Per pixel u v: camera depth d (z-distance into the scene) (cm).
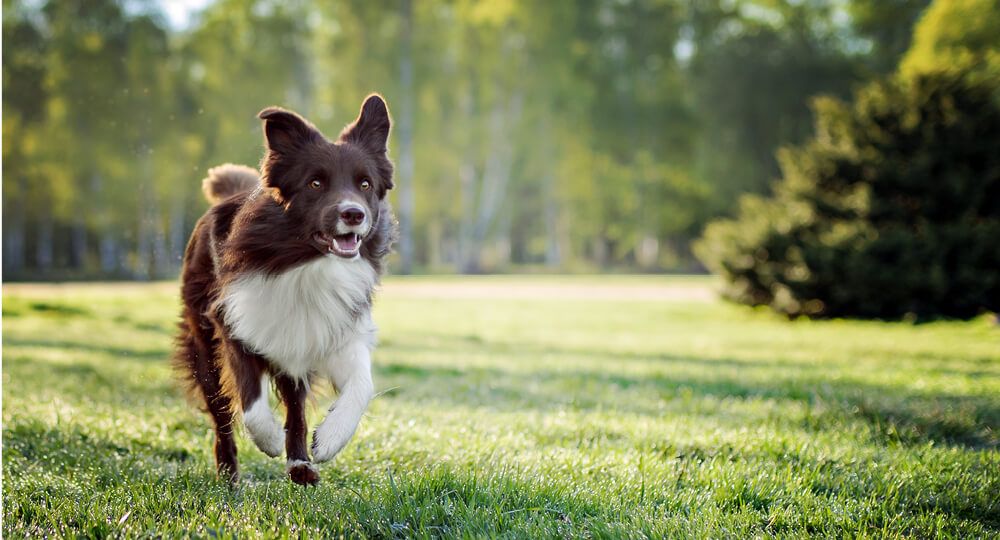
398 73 3353
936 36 1956
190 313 425
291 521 324
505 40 3528
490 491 356
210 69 3281
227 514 332
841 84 3806
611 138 3656
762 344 1134
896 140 1466
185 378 434
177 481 397
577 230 4062
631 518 338
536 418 568
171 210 3177
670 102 3678
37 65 3166
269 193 383
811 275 1451
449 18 3538
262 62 3288
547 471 399
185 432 520
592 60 3591
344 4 3322
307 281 378
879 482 404
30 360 843
